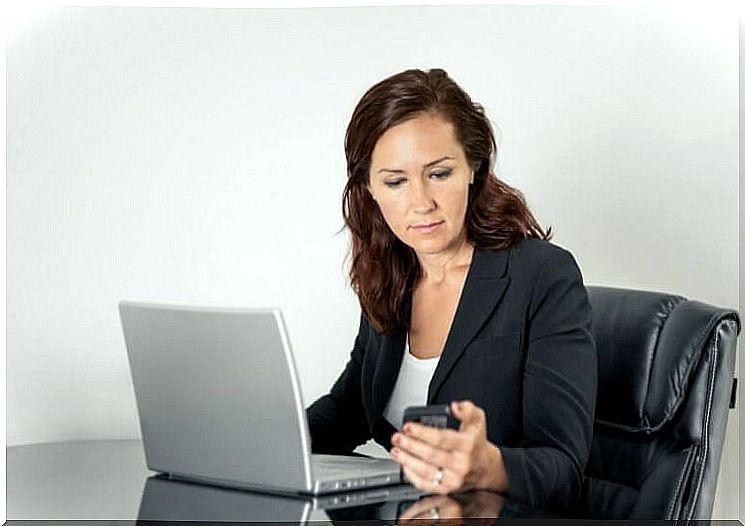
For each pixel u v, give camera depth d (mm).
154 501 2000
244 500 1952
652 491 2352
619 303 2600
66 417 3896
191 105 3871
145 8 3846
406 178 2383
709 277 3910
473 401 2369
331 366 3910
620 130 3873
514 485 1979
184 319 2012
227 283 3895
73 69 3842
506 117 3863
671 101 3875
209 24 3857
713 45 3863
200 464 2100
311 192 3893
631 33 3865
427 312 2527
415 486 1926
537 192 3873
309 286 3896
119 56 3848
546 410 2246
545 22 3861
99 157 3863
